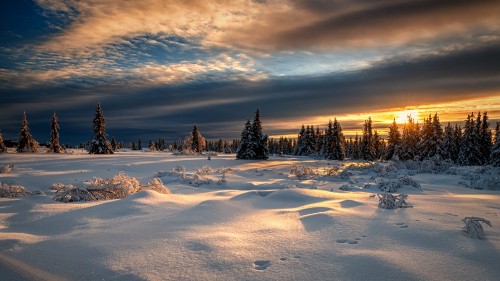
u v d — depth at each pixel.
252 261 4.39
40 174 18.69
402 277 3.80
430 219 6.88
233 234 5.73
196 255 4.61
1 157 30.17
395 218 6.97
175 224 6.57
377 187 14.15
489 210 8.09
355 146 73.19
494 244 5.08
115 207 8.22
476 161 43.31
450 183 16.30
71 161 27.14
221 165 29.19
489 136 47.62
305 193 10.27
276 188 14.97
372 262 4.28
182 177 17.02
